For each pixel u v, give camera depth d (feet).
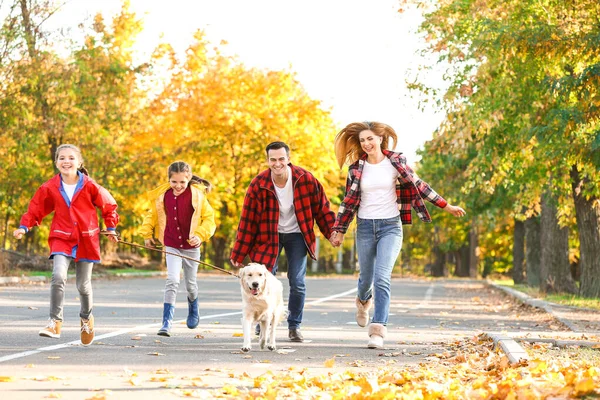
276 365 27.35
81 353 28.78
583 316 52.31
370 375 24.61
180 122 144.05
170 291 34.63
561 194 79.15
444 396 20.59
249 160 150.51
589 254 77.05
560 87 57.93
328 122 158.81
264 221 33.96
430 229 228.22
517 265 132.67
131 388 21.89
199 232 34.55
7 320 41.65
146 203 129.49
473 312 61.57
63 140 111.24
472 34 71.20
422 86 79.71
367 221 34.42
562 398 18.85
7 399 19.72
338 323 46.26
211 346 32.30
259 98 151.64
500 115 69.05
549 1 65.82
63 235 30.12
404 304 70.90
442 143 76.84
